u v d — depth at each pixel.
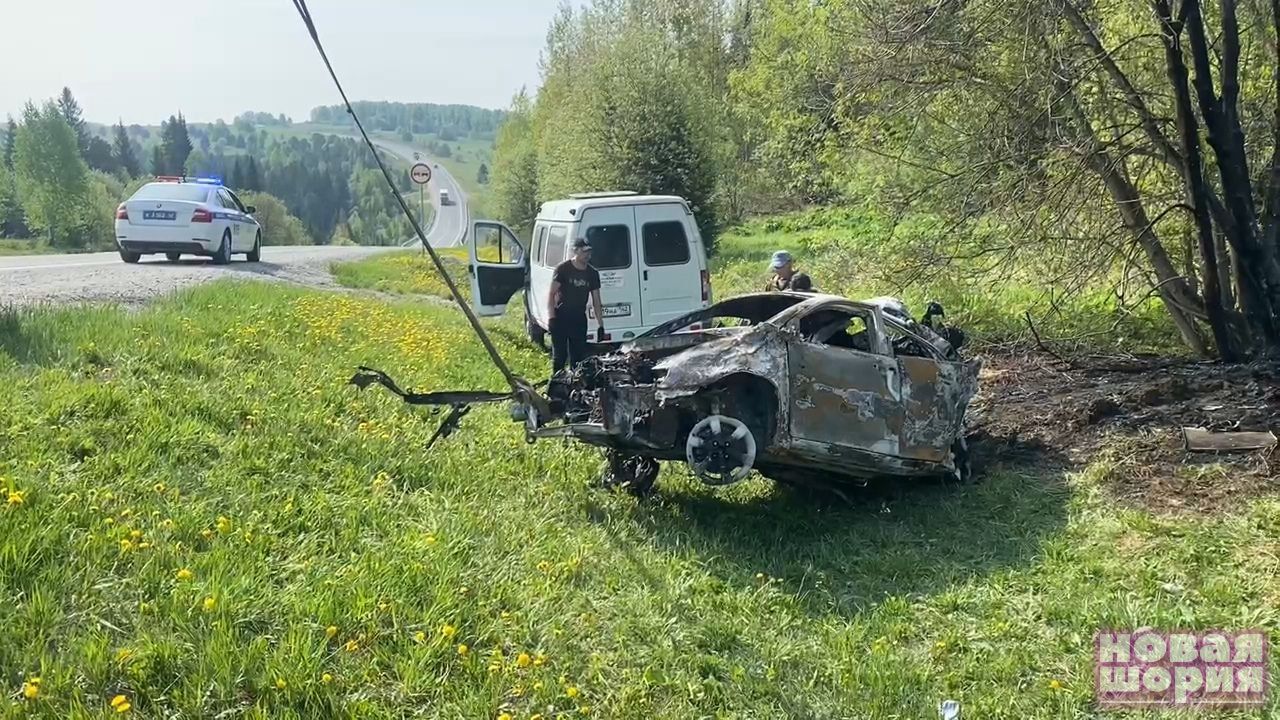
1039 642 5.63
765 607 6.11
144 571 5.00
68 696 4.11
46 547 4.96
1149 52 11.14
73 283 13.61
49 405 6.85
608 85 28.64
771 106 30.50
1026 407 9.71
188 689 4.26
